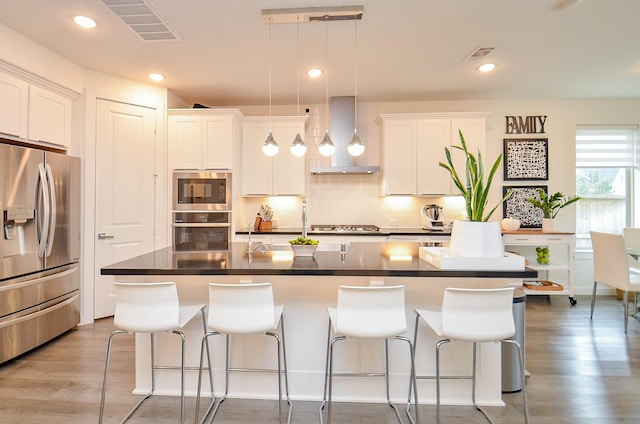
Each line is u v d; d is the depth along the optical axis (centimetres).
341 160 461
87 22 269
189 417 206
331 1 246
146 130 403
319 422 203
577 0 243
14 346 271
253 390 229
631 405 218
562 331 342
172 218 421
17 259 275
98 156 367
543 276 479
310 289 227
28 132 298
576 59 343
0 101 272
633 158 477
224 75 379
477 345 222
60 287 319
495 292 175
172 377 232
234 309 185
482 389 221
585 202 484
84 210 356
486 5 250
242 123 455
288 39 300
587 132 479
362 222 488
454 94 450
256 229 453
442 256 200
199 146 421
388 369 224
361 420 204
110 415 207
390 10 256
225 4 248
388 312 179
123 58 335
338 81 401
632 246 425
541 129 474
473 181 215
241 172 455
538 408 215
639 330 344
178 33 288
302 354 227
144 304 186
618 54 332
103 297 373
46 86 315
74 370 261
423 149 445
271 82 402
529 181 474
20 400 221
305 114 486
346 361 226
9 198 268
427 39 301
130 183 390
